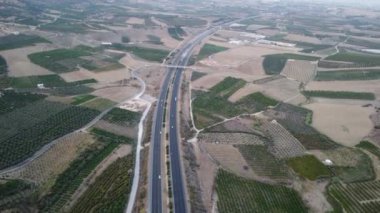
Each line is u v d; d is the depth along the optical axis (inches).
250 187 5723.4
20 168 5900.6
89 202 5187.0
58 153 6373.0
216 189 5610.2
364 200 5447.8
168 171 5979.3
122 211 5002.5
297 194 5620.1
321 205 5359.3
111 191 5438.0
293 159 6545.3
